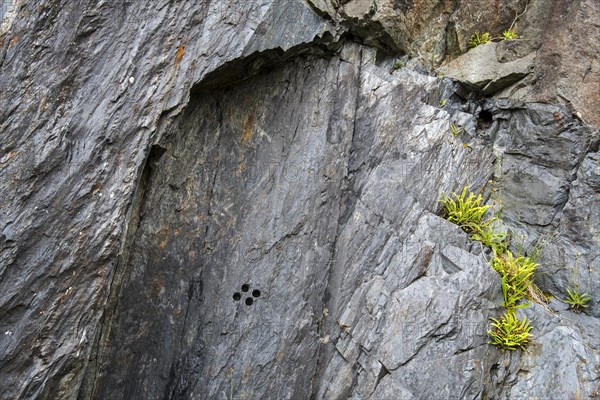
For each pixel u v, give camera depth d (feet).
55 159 12.21
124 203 12.50
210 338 14.20
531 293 14.87
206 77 13.80
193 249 14.51
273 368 14.14
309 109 15.61
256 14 14.15
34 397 11.45
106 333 13.65
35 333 11.60
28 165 12.07
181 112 13.41
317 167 15.29
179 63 13.41
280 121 15.40
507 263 15.02
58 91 12.55
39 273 11.79
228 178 14.96
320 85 15.81
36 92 12.43
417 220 15.30
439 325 14.03
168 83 13.24
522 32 17.11
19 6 12.75
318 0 15.06
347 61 16.25
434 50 17.78
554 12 16.35
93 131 12.56
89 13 12.98
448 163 16.01
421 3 17.24
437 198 15.75
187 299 14.30
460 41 17.72
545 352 13.97
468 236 15.38
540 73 16.35
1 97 12.26
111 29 13.07
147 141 12.89
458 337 13.97
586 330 14.28
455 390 13.58
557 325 14.24
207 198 14.76
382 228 15.25
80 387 13.15
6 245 11.68
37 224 11.91
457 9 17.70
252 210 14.90
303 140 15.42
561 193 15.43
